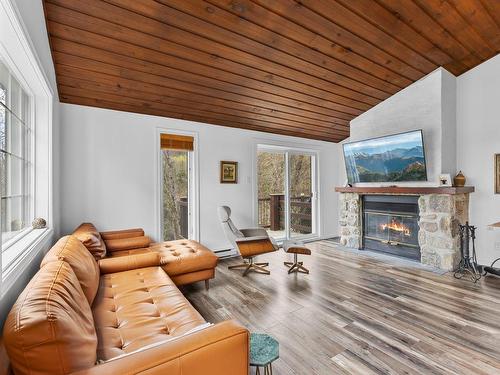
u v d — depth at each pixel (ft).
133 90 10.18
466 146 12.62
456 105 12.94
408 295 9.17
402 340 6.57
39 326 2.71
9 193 5.74
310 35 8.82
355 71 11.18
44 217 7.53
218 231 14.19
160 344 3.28
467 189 11.93
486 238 12.04
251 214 15.44
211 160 13.98
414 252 13.19
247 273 11.48
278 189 17.87
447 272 11.41
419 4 8.32
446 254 11.67
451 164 12.56
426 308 8.21
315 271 11.75
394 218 14.08
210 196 13.94
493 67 11.80
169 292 6.33
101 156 11.14
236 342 3.40
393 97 13.69
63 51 7.80
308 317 7.74
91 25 7.16
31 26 5.10
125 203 11.66
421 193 12.22
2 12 3.80
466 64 12.05
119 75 9.23
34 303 3.06
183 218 13.67
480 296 9.03
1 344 3.10
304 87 11.73
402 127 13.34
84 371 2.77
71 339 2.95
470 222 12.51
